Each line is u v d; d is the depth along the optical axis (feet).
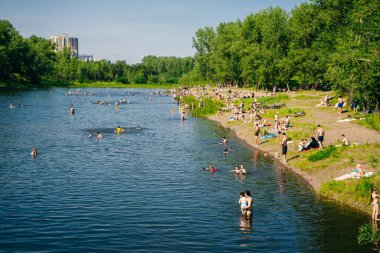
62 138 203.00
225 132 228.84
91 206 100.12
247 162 150.30
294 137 176.14
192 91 546.67
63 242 78.33
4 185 117.91
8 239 79.56
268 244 77.51
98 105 393.09
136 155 164.35
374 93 172.65
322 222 88.38
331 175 118.73
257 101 325.83
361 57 145.38
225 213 95.61
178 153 168.76
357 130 172.14
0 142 187.83
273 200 104.73
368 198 97.30
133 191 113.39
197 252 74.08
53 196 108.06
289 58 363.56
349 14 215.72
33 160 152.05
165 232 83.66
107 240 79.41
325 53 241.76
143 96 538.88
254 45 416.87
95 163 149.07
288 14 397.19
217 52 573.74
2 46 579.89
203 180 125.70
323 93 343.46
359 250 74.08
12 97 450.30
